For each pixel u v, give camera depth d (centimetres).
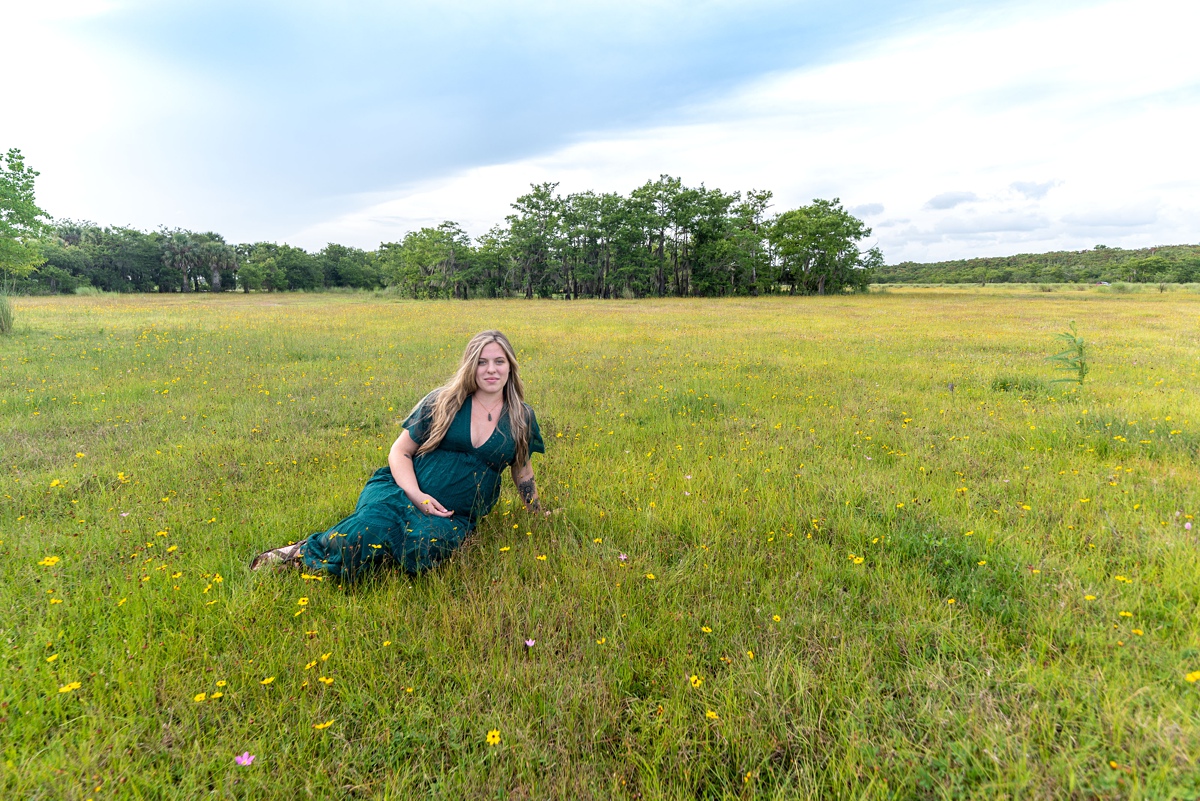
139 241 7700
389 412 676
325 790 178
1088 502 385
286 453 515
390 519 290
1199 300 3969
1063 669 224
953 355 1184
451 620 256
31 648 233
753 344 1409
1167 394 736
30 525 350
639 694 223
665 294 6731
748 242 6412
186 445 532
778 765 189
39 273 6300
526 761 185
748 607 271
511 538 329
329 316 2450
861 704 208
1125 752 182
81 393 747
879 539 332
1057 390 781
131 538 336
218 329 1709
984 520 355
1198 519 354
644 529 353
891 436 567
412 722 201
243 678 219
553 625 257
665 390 795
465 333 1659
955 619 257
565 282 6800
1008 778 177
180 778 183
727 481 435
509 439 321
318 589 276
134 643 237
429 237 6444
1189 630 241
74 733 194
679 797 172
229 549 322
